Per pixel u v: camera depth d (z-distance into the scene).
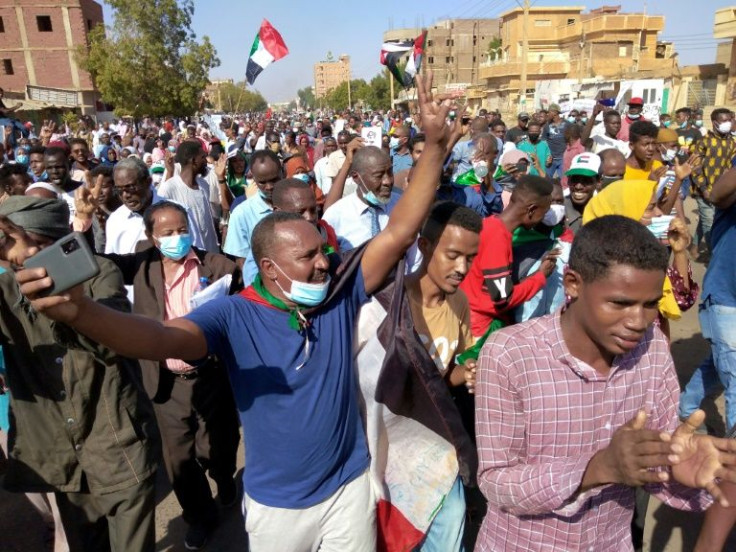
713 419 4.20
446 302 2.56
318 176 8.35
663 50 45.28
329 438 2.05
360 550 2.20
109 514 2.44
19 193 4.88
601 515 1.73
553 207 3.66
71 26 42.44
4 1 41.34
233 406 3.47
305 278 1.92
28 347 2.27
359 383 2.26
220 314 1.95
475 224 2.29
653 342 1.72
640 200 3.29
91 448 2.36
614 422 1.69
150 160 12.82
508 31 51.88
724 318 3.24
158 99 34.31
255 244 1.98
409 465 2.34
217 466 3.43
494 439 1.72
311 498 2.06
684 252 3.08
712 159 7.19
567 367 1.64
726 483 1.59
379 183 3.86
